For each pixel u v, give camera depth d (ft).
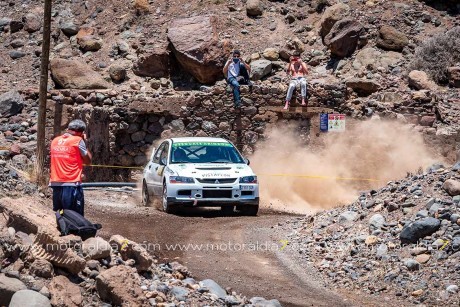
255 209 81.82
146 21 154.71
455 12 151.33
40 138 98.94
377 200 65.16
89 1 164.25
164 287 42.73
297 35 147.74
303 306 45.65
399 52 142.10
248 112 127.85
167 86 137.90
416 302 47.19
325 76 137.69
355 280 52.11
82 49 150.92
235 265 55.47
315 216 69.82
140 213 78.07
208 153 84.89
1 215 47.73
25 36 158.51
